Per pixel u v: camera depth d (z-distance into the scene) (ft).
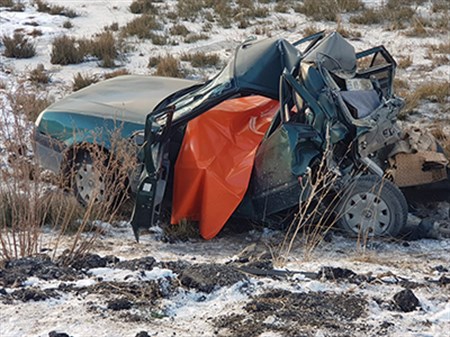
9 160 29.76
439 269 27.61
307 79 31.50
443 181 35.73
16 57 65.98
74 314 20.79
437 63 61.00
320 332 19.79
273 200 31.81
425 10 78.54
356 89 32.14
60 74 61.46
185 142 33.06
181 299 22.15
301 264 27.02
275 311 21.15
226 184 31.71
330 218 32.24
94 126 34.83
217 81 32.73
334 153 31.55
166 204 34.22
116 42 69.21
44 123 36.19
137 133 32.96
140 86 40.14
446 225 34.01
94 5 86.79
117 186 31.32
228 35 72.90
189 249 31.22
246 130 33.83
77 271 24.53
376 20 75.46
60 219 32.32
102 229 31.89
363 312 21.29
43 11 82.89
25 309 21.04
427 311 21.68
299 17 78.69
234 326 20.26
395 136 32.32
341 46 33.32
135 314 20.92
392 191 31.24
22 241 26.22
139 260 25.73
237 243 32.07
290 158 30.81
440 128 44.98
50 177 37.11
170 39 71.77
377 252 30.40
